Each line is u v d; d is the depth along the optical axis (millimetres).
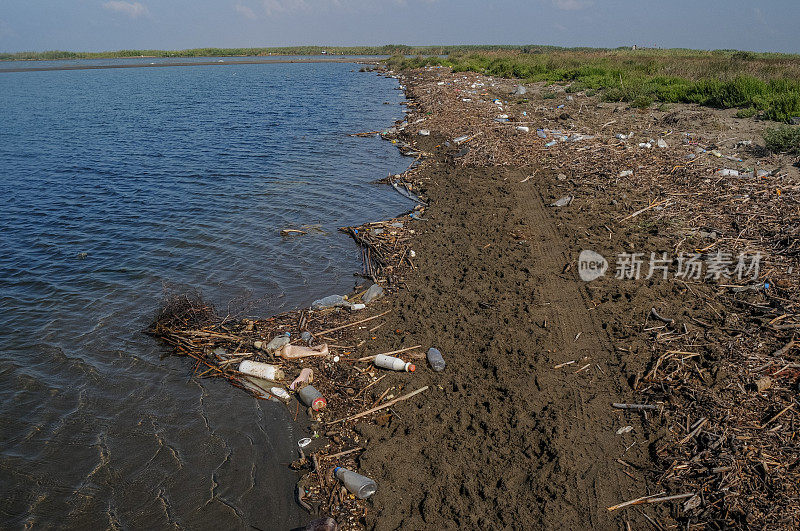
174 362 6730
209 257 9844
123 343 7168
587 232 9375
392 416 5539
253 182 14539
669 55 38719
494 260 8719
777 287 6824
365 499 4617
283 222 11500
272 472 5031
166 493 4859
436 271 8641
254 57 105875
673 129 15367
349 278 8844
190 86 42438
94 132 22250
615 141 14539
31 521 4605
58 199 13312
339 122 23719
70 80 50031
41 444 5461
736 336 5941
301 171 15539
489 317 7066
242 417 5742
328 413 5715
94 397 6129
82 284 8867
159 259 9797
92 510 4707
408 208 12078
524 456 4828
